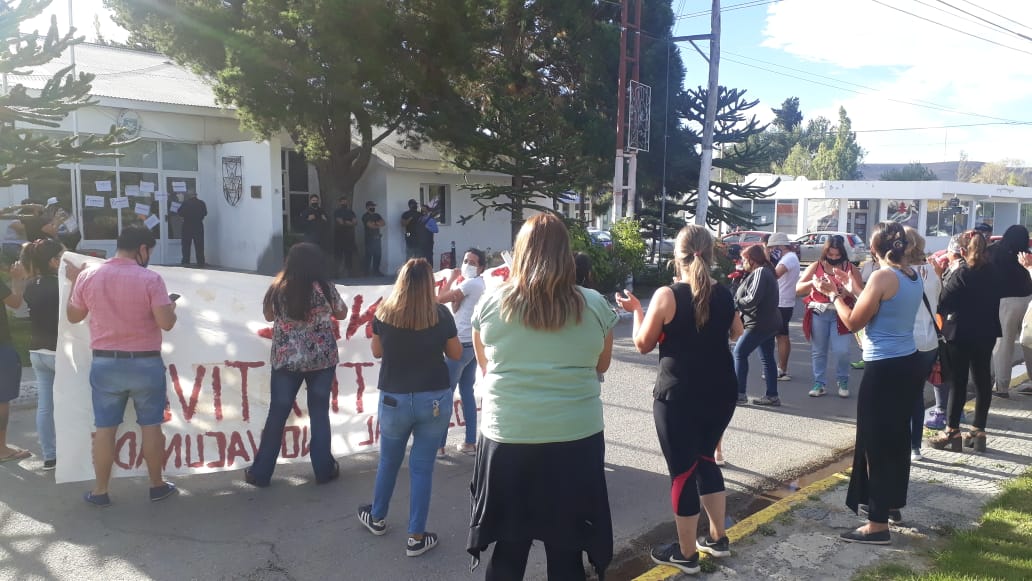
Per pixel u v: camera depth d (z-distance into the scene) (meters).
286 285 5.21
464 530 4.77
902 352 4.32
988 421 7.25
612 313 3.18
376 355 4.50
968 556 4.16
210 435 5.65
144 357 4.90
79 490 5.33
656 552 4.21
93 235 17.66
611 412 7.76
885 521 4.39
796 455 6.51
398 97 16.31
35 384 7.84
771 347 8.05
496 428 3.05
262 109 15.05
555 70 22.38
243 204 18.62
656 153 22.88
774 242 9.27
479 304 3.20
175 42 15.62
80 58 21.05
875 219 44.31
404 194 21.14
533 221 3.11
